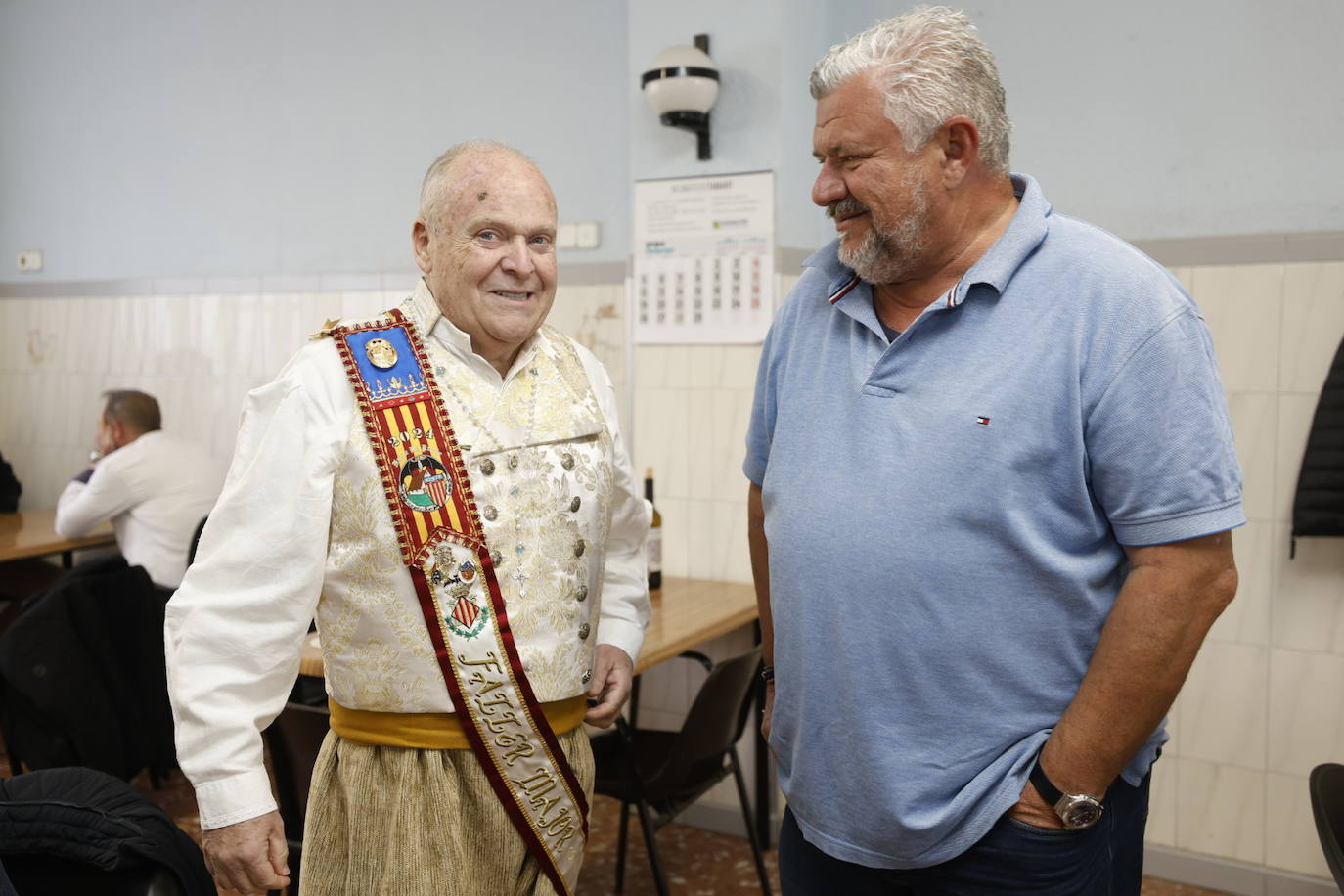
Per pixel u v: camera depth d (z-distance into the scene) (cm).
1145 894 286
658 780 239
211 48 427
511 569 141
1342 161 265
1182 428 123
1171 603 125
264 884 133
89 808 133
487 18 369
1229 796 286
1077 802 129
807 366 149
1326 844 167
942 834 134
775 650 150
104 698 291
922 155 130
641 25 320
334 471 135
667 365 325
